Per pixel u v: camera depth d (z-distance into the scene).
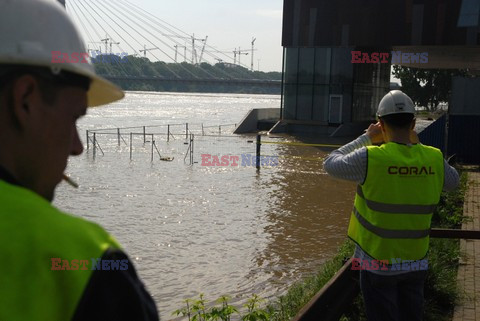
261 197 19.42
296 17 39.56
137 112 98.62
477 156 22.20
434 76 73.94
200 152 32.03
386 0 35.09
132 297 0.95
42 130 1.05
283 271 10.88
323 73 41.19
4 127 1.03
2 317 0.85
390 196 3.19
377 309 3.40
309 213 16.88
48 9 1.05
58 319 0.89
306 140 38.50
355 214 3.47
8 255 0.88
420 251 3.30
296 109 42.50
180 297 9.31
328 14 38.00
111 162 27.62
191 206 17.59
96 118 74.38
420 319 3.50
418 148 3.30
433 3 33.41
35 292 0.87
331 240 13.55
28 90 1.01
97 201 18.00
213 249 12.52
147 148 33.84
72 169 24.97
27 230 0.90
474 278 6.85
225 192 20.23
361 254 3.40
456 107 28.72
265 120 47.62
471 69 54.28
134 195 19.19
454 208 12.12
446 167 3.37
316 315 3.91
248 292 9.59
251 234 14.04
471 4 32.41
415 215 3.22
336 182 22.80
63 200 17.97
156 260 11.52
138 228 14.48
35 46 1.00
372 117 45.16
